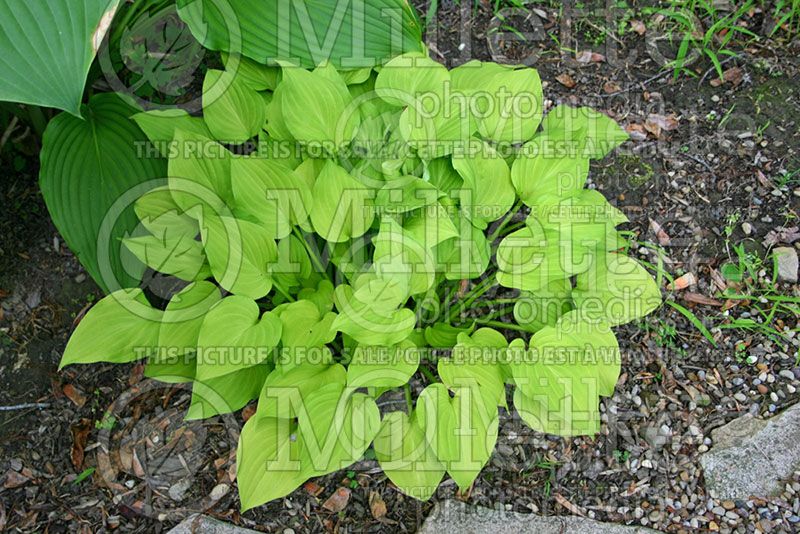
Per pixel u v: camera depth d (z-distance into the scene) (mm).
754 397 1183
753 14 1462
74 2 854
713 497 1120
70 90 847
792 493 1114
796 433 1145
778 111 1368
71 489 1120
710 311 1241
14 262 1235
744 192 1314
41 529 1094
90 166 1098
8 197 1269
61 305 1220
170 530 1088
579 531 1085
